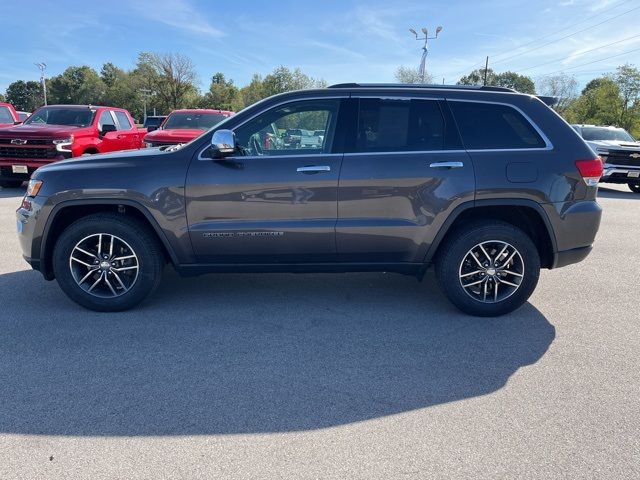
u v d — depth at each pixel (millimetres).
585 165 4156
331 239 4129
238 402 2965
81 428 2693
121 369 3322
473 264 4285
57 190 4027
